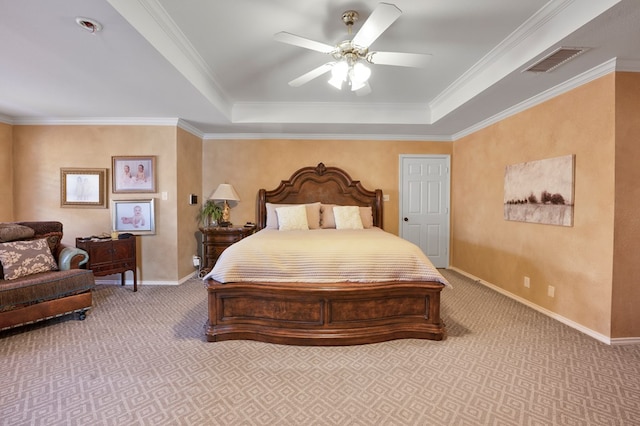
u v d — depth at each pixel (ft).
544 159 10.28
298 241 9.19
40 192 13.64
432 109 13.98
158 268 13.83
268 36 8.26
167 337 8.55
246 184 16.33
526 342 8.25
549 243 10.14
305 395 6.08
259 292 8.22
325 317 8.16
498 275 12.89
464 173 15.57
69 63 8.04
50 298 9.11
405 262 8.45
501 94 10.36
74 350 7.79
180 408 5.67
